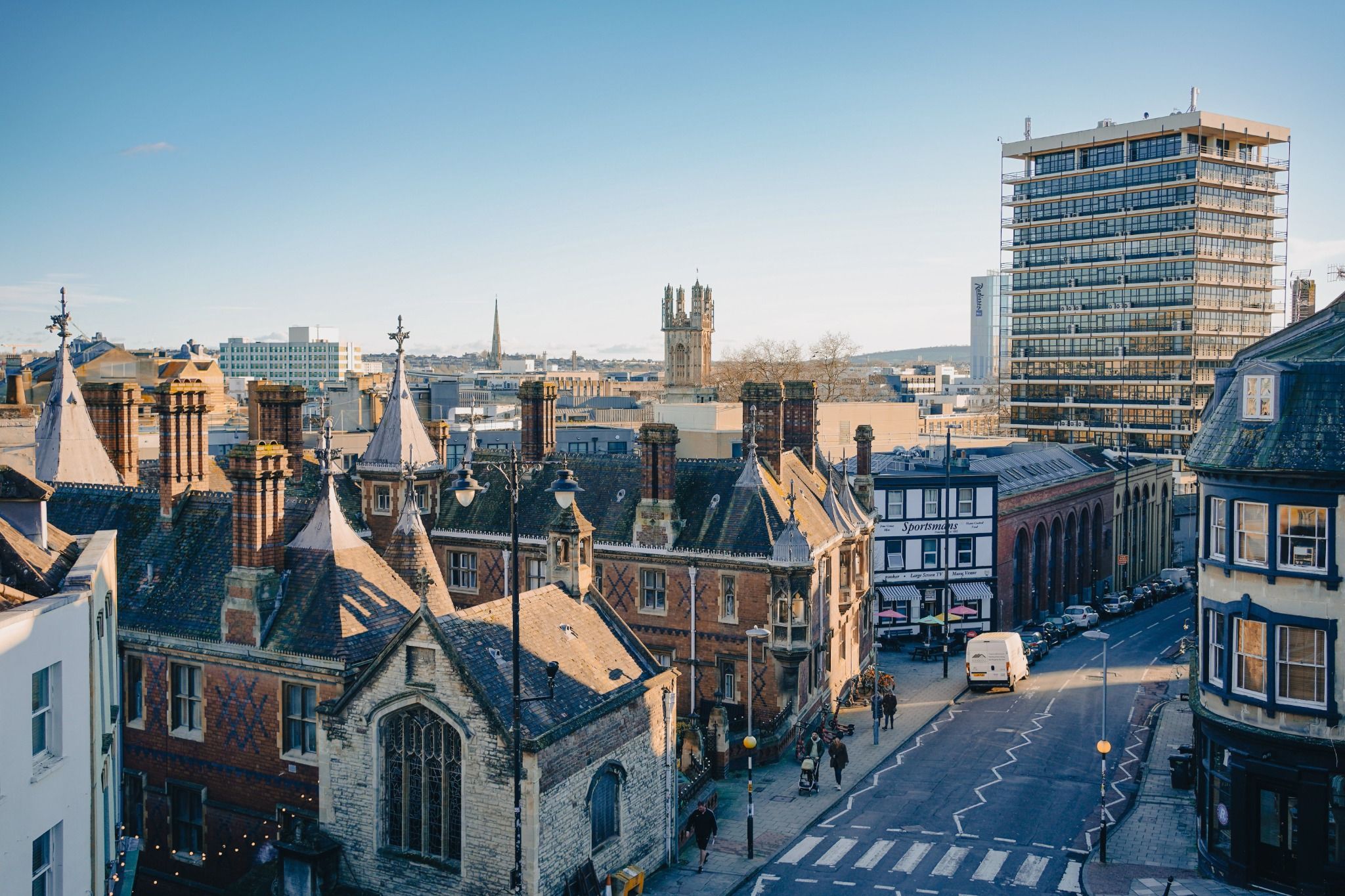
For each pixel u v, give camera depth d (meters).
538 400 58.50
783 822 40.94
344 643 34.34
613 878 32.84
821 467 63.16
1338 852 32.66
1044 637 71.88
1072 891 34.91
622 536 53.06
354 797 31.92
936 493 74.38
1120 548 99.88
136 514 42.47
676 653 51.56
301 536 37.34
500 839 29.83
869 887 35.25
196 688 37.16
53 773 21.52
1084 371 149.38
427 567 38.56
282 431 52.50
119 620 38.41
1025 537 81.81
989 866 36.88
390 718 31.59
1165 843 38.59
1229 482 34.78
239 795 35.94
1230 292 143.75
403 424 53.88
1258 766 33.59
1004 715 55.34
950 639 71.94
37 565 25.33
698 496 53.19
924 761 48.06
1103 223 147.38
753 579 49.56
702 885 35.00
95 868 23.94
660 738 36.25
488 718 29.78
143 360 133.88
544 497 56.69
